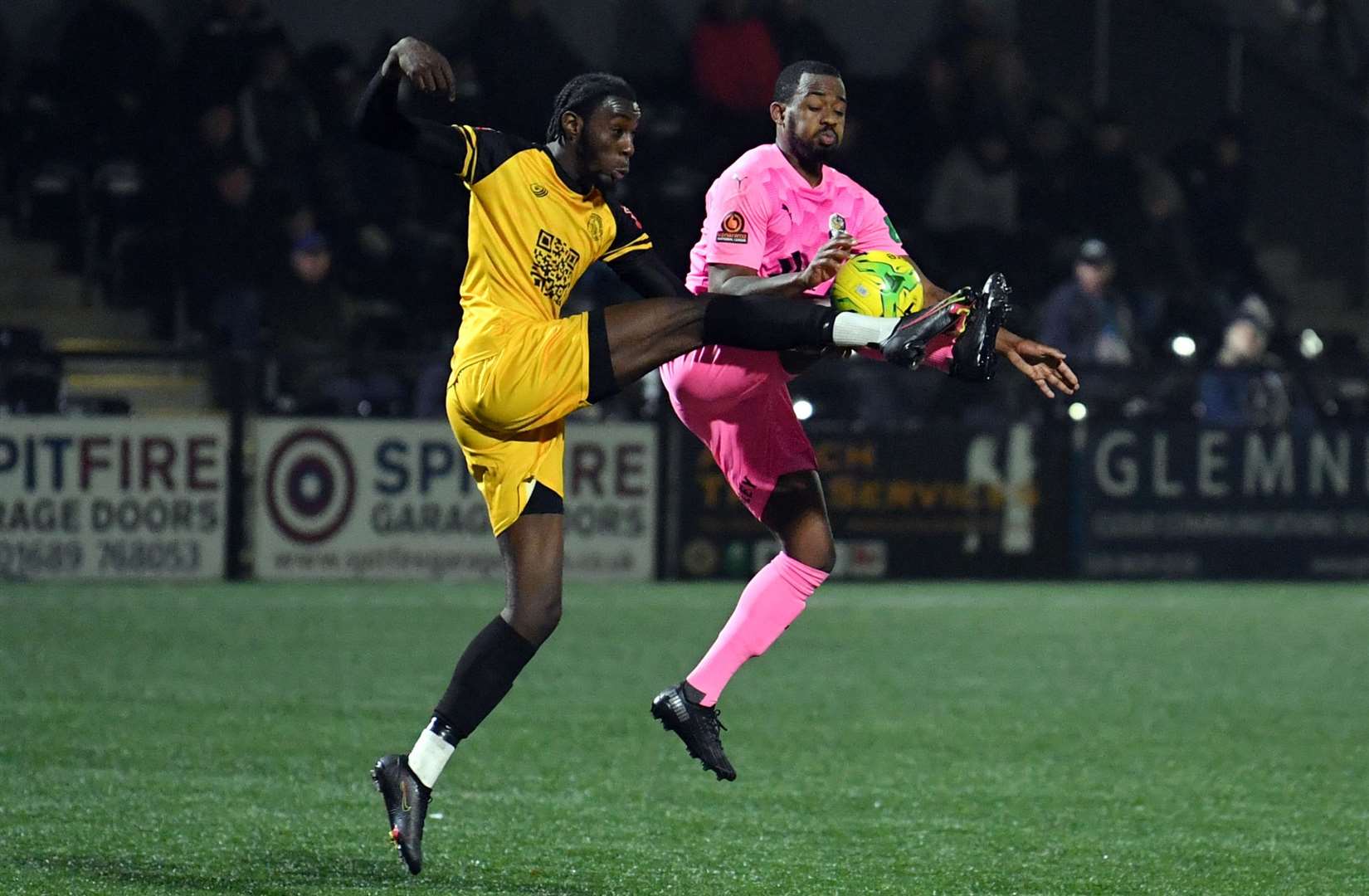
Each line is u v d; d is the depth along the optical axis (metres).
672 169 54.50
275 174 51.19
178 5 57.50
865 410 45.62
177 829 18.62
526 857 17.72
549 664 31.39
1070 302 49.59
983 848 18.42
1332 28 72.00
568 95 17.20
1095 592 43.91
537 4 56.03
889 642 34.81
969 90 59.12
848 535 45.09
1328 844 18.80
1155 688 29.70
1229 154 61.44
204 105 51.75
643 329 16.80
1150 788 21.69
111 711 25.89
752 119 56.06
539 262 17.11
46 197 52.09
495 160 17.02
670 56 62.25
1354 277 69.31
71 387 41.41
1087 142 59.47
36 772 21.52
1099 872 17.47
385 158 52.78
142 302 51.56
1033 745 24.47
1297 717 27.03
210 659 31.09
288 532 42.47
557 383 16.61
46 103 52.44
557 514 16.95
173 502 41.91
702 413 19.45
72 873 16.56
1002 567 45.88
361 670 30.14
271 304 48.41
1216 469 46.94
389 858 17.55
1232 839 18.98
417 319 51.34
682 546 44.03
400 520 42.91
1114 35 67.38
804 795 21.03
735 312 16.91
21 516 41.12
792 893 16.47
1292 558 47.31
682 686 18.83
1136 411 46.78
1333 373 47.97
